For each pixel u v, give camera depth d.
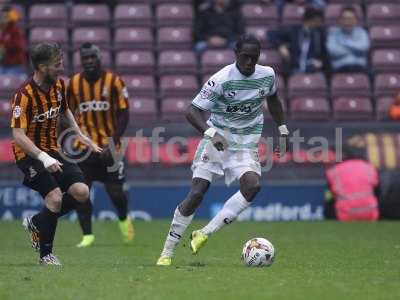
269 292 20.23
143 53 53.53
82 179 26.23
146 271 23.89
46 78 24.81
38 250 26.36
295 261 27.47
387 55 54.44
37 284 21.41
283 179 47.12
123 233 35.59
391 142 47.44
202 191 25.58
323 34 52.97
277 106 26.89
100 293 20.08
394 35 55.81
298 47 53.03
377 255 29.77
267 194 46.94
